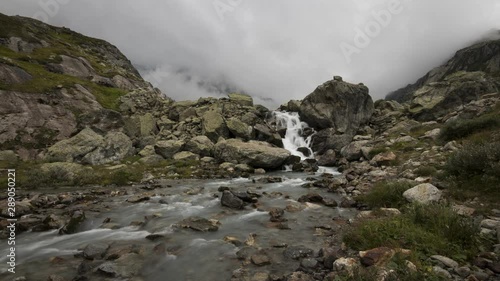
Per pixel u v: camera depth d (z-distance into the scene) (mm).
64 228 10852
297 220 11461
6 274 7617
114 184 20703
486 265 5820
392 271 5262
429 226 7590
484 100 26812
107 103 43812
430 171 13695
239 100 44812
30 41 62281
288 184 19578
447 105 34125
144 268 7723
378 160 20406
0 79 34562
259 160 26734
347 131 36000
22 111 32188
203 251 8797
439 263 5836
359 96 37969
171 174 23781
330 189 16703
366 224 8148
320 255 7758
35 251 9188
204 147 30438
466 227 6961
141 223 11656
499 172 10109
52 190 18781
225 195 14320
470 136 18266
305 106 38969
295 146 36188
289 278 6512
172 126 38125
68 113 35938
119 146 29406
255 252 8469
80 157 26781
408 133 28531
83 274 7465
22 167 24094
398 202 10977
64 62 60375
